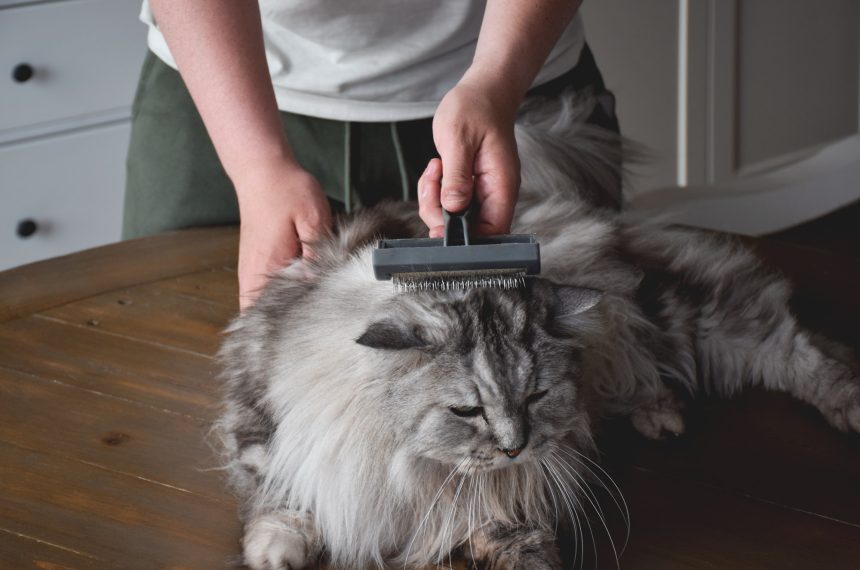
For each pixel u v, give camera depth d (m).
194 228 2.18
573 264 1.53
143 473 1.38
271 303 1.41
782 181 3.37
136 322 1.79
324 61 1.83
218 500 1.34
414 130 1.92
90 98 3.01
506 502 1.31
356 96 1.85
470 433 1.19
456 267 1.11
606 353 1.53
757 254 1.97
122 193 3.17
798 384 1.60
